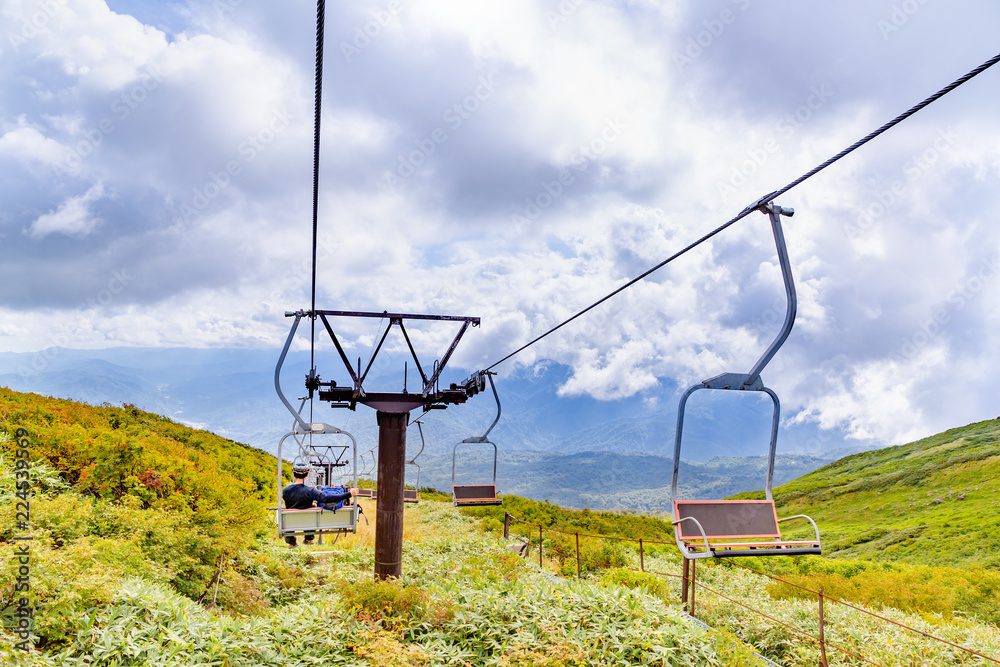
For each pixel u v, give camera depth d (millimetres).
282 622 7297
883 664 8969
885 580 17000
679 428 7195
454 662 6648
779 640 9914
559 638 6832
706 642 7332
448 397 10461
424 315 10016
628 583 12484
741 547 7059
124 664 5586
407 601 7852
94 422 16406
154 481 11891
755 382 7105
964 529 32938
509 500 31016
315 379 9719
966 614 14922
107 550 7973
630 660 6730
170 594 7340
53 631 5602
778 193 5621
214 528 10859
